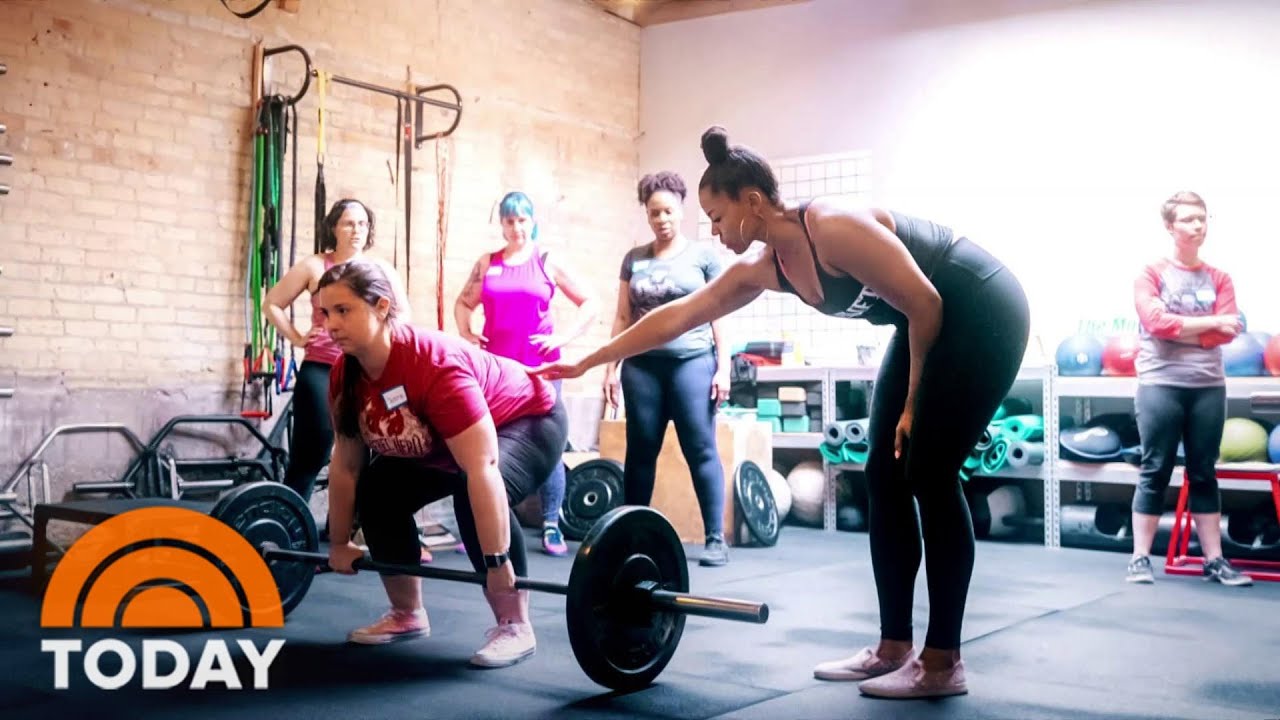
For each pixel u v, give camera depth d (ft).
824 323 23.18
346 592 13.03
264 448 17.47
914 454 7.91
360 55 19.38
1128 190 20.04
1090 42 20.42
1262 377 17.17
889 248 7.25
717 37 24.39
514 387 9.25
